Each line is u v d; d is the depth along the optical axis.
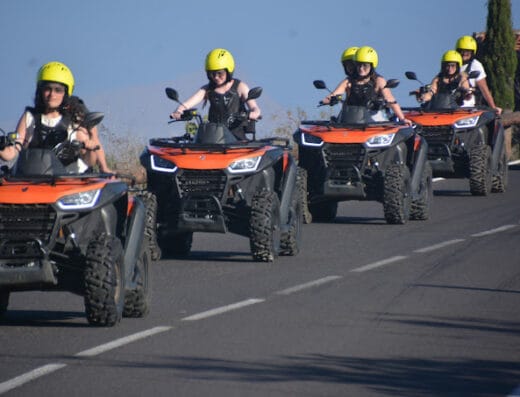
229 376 20.58
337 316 26.33
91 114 26.44
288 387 19.86
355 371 21.02
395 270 33.31
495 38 94.94
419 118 54.75
